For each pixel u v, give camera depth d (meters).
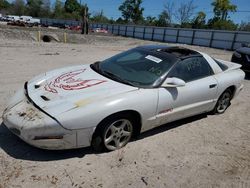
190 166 3.82
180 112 4.61
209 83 5.03
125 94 3.82
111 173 3.46
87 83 3.97
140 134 4.56
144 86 4.08
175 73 4.46
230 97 5.94
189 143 4.46
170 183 3.41
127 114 3.83
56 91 3.77
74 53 14.04
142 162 3.77
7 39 20.86
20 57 11.00
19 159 3.53
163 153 4.06
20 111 3.54
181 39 42.94
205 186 3.44
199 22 69.81
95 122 3.49
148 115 4.06
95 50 16.81
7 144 3.82
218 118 5.68
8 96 5.73
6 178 3.16
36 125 3.28
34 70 8.60
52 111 3.36
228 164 3.97
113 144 3.93
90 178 3.32
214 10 68.94
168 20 76.75
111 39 33.75
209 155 4.16
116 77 4.25
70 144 3.46
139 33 52.69
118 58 4.93
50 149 3.43
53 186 3.12
